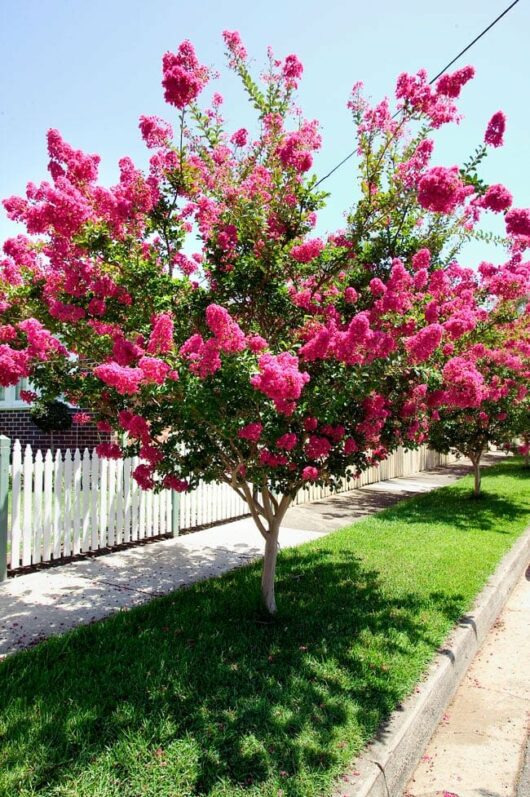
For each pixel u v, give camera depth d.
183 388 3.19
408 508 9.82
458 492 11.95
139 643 3.91
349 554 6.51
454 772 3.07
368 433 4.07
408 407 4.18
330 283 4.39
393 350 3.56
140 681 3.33
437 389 4.23
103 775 2.50
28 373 3.69
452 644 4.16
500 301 5.53
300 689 3.31
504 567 6.21
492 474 15.85
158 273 3.82
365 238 4.31
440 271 4.36
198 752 2.67
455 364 4.09
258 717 2.98
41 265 4.37
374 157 4.16
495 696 3.93
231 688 3.30
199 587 5.22
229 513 8.91
